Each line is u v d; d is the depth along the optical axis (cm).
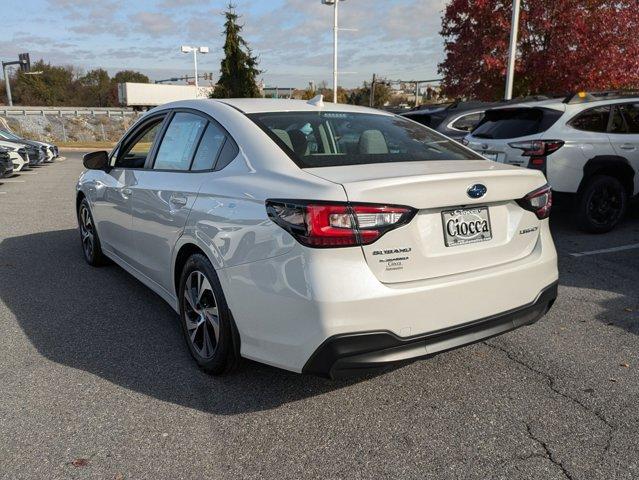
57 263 580
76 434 271
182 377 330
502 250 299
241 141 323
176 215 346
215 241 300
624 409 294
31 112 5000
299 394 311
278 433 274
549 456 255
